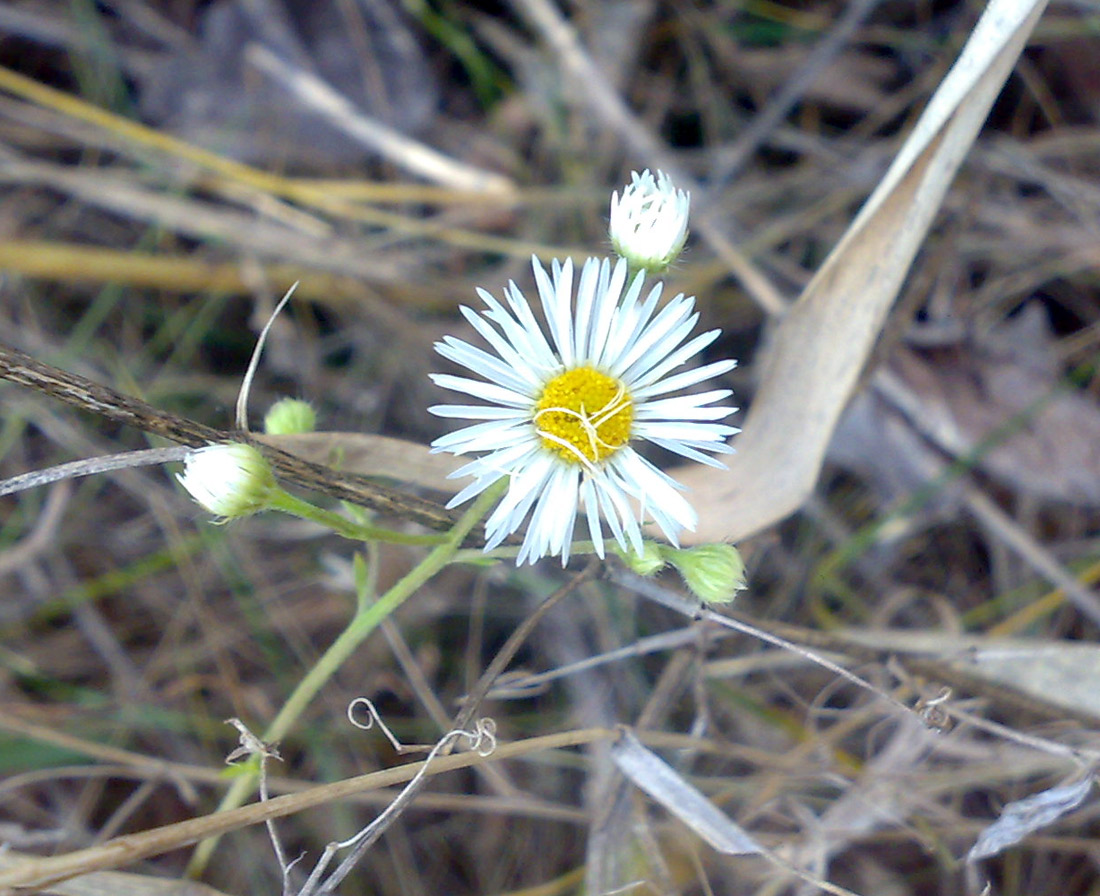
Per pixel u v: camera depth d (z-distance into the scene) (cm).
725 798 9
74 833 9
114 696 9
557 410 6
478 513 7
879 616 10
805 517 10
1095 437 10
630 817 8
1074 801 7
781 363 8
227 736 9
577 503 7
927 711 7
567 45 12
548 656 10
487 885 9
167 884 7
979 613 10
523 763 9
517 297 6
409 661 8
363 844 6
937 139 7
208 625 10
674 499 6
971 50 7
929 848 8
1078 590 10
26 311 10
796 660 9
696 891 8
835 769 8
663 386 6
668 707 8
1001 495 10
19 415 10
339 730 9
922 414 10
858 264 8
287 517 10
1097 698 8
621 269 6
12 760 8
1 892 5
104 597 10
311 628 10
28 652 9
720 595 6
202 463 6
